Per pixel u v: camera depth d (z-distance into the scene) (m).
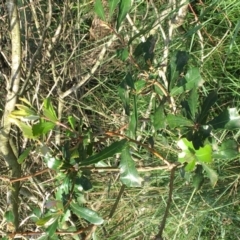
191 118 1.16
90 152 1.20
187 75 1.19
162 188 2.07
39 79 1.86
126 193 2.17
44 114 1.19
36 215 1.47
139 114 2.05
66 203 1.17
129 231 2.11
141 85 1.20
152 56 1.25
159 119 1.16
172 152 2.01
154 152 1.23
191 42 2.03
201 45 2.08
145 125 2.03
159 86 1.22
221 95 2.17
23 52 1.94
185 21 2.15
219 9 2.18
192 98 1.17
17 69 1.46
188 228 2.01
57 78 2.08
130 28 2.06
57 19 2.28
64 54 2.16
